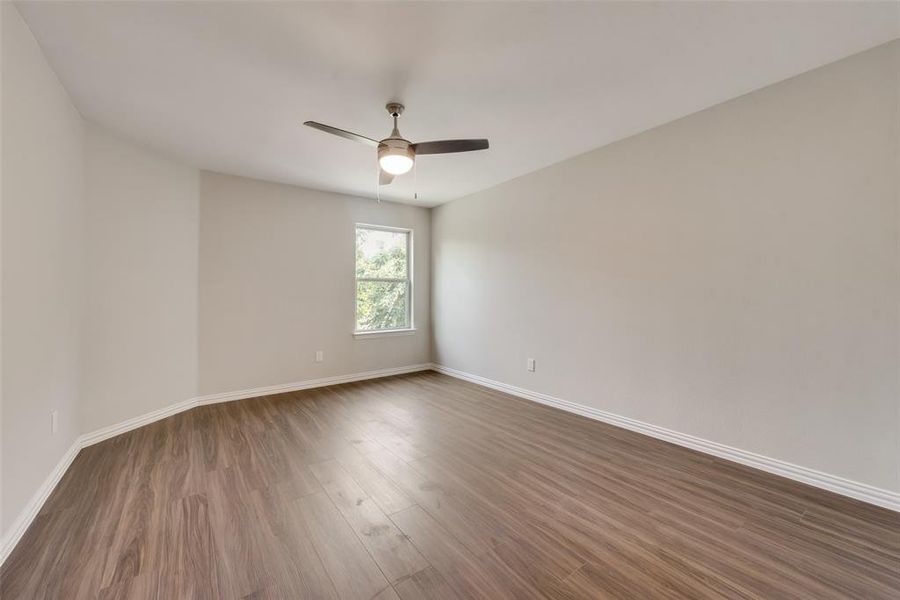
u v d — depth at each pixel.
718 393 2.59
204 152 3.33
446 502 2.05
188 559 1.60
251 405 3.79
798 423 2.26
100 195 2.83
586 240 3.42
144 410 3.20
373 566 1.57
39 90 1.97
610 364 3.25
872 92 2.00
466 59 2.06
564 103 2.54
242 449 2.72
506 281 4.27
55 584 1.46
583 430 3.12
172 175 3.46
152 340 3.27
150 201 3.25
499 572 1.54
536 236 3.90
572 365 3.56
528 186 3.97
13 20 1.68
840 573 1.54
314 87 2.33
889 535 1.76
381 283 5.14
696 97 2.48
